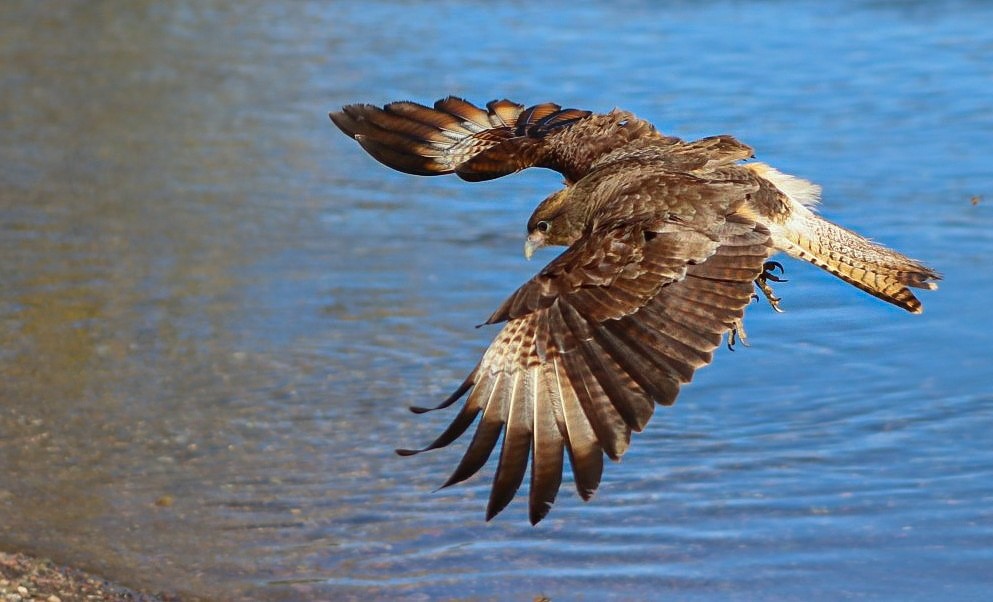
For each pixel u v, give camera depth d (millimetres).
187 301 16312
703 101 21906
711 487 12250
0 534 11672
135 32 27703
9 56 26172
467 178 9250
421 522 11930
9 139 21766
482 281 16797
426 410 7027
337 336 15469
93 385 14414
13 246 17781
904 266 8359
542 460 6879
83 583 10945
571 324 7035
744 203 7543
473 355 15039
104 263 17281
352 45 26297
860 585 10766
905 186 18344
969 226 17141
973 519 11594
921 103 21453
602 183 8383
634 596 10703
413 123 9602
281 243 17922
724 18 26734
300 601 10742
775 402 13719
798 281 16250
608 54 24734
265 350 15172
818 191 8633
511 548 11453
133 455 13094
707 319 7062
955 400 13531
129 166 20578
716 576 10930
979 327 14898
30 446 13234
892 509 11781
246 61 25609
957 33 24984
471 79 23672
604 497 12148
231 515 12062
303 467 12875
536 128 9664
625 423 6867
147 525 11906
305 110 22891
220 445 13289
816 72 23172
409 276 16953
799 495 12062
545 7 28438
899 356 14461
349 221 18625
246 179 20141
